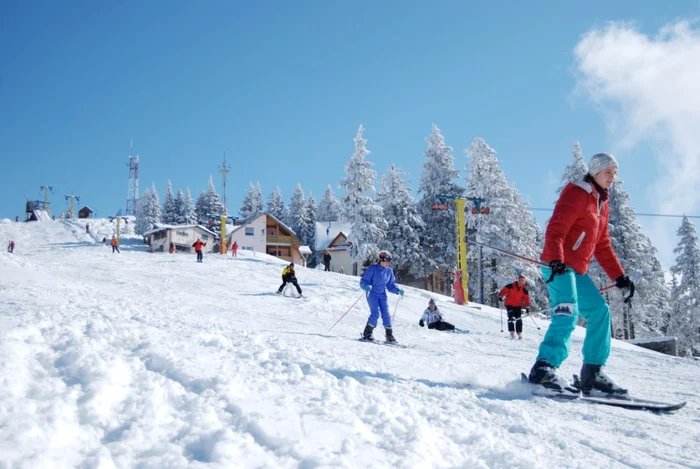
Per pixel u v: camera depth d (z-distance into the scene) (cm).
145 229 8225
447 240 4288
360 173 4219
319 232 6456
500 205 3712
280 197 9119
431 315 1318
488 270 3694
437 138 4531
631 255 3441
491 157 3825
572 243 441
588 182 445
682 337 3541
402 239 4341
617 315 3522
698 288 3522
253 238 6556
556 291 443
